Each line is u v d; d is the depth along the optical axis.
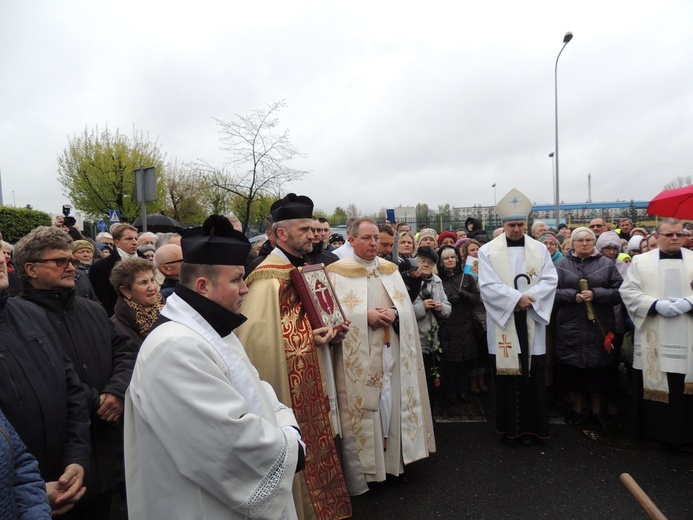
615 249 5.02
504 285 3.98
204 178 20.70
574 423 4.47
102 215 21.12
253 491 1.40
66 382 2.02
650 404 3.90
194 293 1.58
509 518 2.99
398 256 4.79
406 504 3.17
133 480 1.56
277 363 2.58
